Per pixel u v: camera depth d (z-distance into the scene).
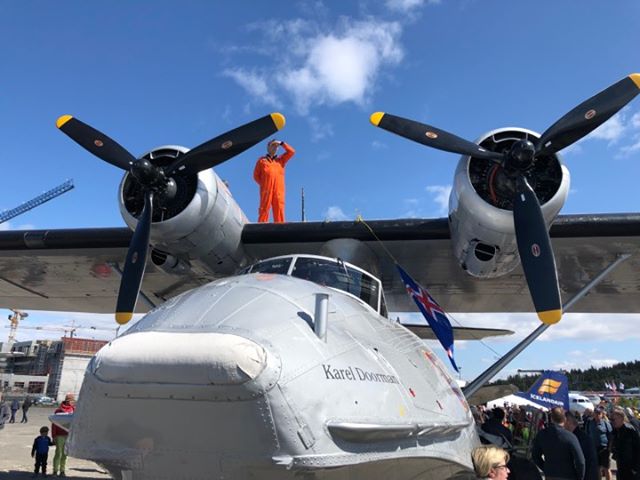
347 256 6.59
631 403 33.09
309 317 2.97
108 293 9.53
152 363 2.40
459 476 4.08
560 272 7.75
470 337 8.52
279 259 4.88
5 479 8.84
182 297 3.24
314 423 2.43
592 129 5.28
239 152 5.70
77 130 6.04
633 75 5.30
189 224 5.81
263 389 2.32
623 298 8.83
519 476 5.11
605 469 9.48
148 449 2.41
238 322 2.69
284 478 2.41
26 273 8.68
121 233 7.14
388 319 4.59
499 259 5.66
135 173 5.40
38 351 90.75
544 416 16.50
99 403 2.49
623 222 6.29
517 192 5.13
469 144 5.48
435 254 7.14
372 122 5.81
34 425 22.61
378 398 2.87
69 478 9.02
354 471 2.77
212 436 2.34
